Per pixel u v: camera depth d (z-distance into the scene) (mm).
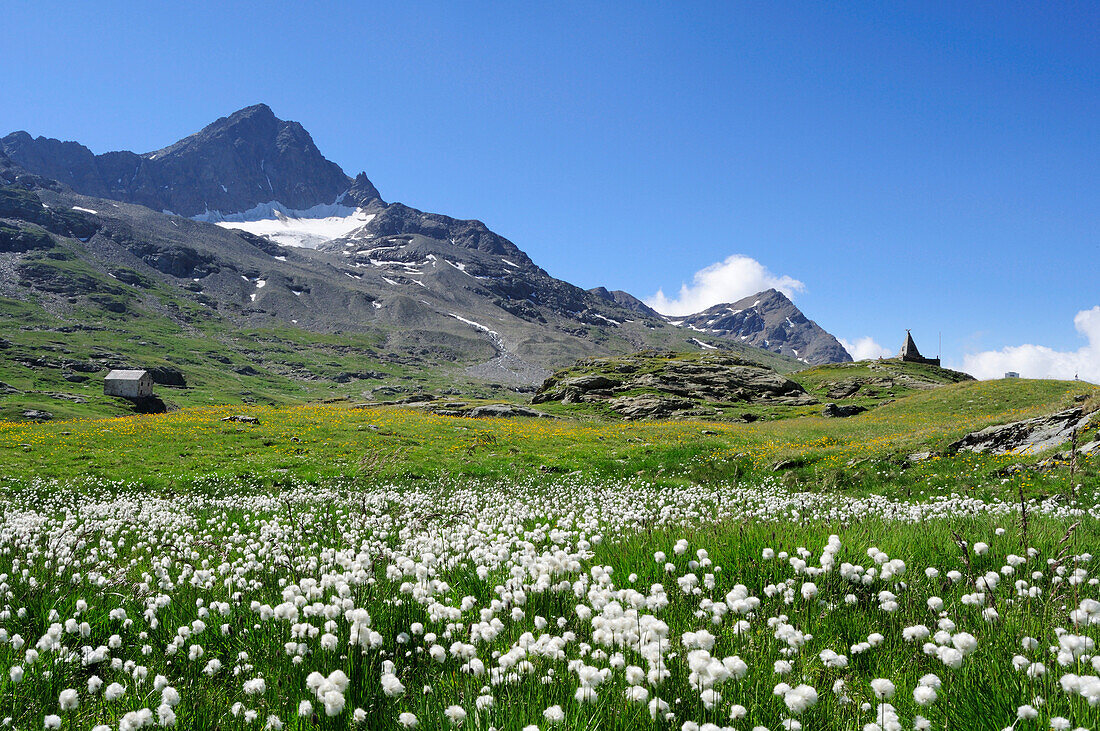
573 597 5844
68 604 6422
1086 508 13352
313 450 36062
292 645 4797
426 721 3848
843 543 6840
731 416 75188
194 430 41094
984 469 19734
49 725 3961
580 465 30891
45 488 25422
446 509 15031
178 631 5352
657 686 3803
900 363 119625
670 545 7449
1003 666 4230
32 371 189375
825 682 4199
